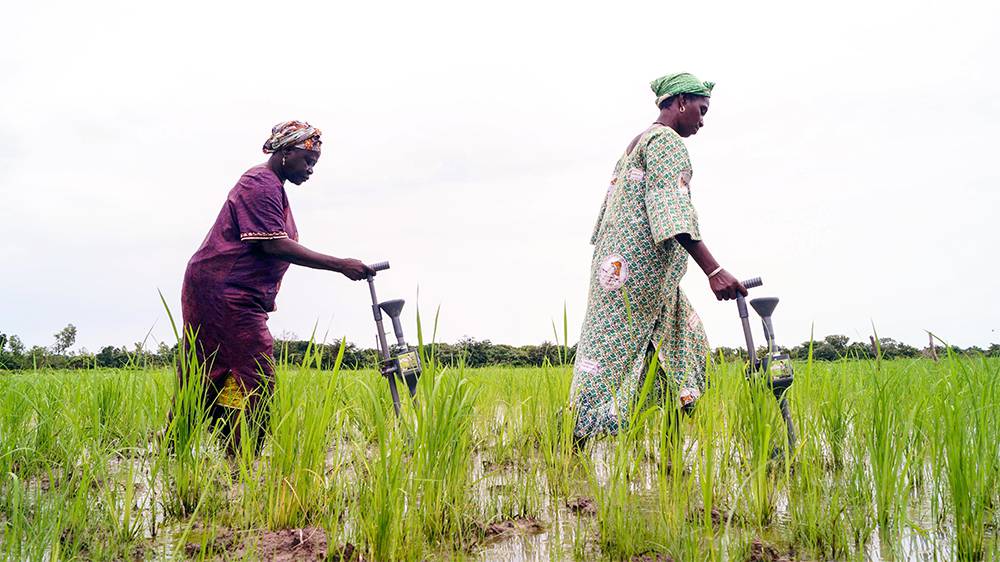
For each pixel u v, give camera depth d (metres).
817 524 2.76
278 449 3.19
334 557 2.62
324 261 4.28
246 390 4.31
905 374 4.43
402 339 4.04
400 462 2.81
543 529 2.97
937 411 3.13
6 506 3.03
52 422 3.86
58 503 2.80
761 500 2.98
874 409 3.21
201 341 4.30
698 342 4.46
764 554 2.55
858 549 2.62
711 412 3.32
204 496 3.15
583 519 3.10
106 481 3.11
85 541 2.71
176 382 3.70
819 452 3.57
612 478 3.06
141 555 2.64
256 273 4.37
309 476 3.12
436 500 2.89
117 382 4.44
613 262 4.36
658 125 4.47
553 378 4.94
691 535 2.52
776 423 3.79
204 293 4.27
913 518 2.97
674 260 4.42
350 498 3.19
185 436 3.42
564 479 3.51
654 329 4.40
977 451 2.92
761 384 3.52
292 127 4.57
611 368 4.30
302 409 3.55
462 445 3.21
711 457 2.62
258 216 4.29
